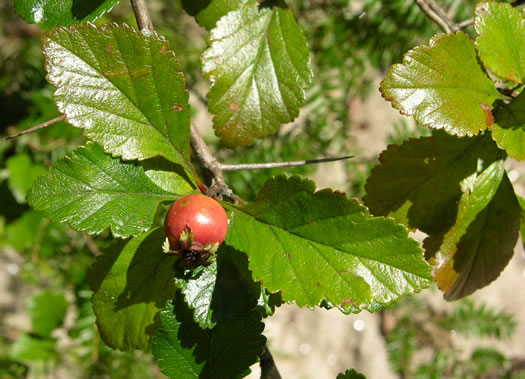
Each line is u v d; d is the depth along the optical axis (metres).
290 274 0.15
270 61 0.19
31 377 0.39
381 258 0.15
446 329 0.40
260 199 0.15
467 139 0.18
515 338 0.46
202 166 0.18
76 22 0.17
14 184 0.31
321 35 0.30
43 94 0.31
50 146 0.31
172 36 0.33
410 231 0.18
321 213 0.15
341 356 0.47
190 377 0.16
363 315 0.48
